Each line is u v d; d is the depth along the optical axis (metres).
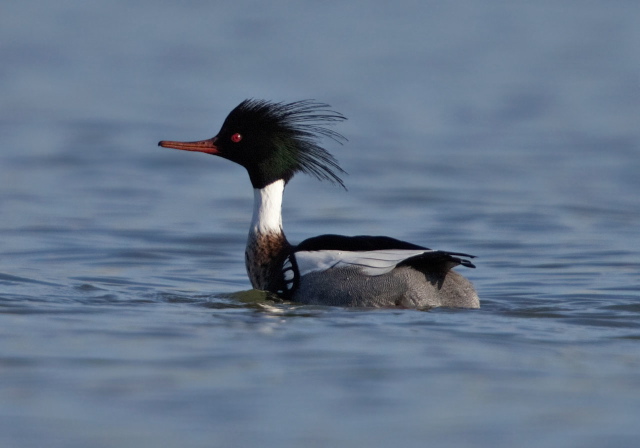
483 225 19.92
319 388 8.93
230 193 23.55
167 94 41.75
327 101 40.16
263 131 13.52
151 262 16.39
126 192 23.27
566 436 8.01
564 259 16.75
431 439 7.88
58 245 17.50
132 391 8.78
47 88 42.81
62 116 35.97
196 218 20.45
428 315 11.77
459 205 22.05
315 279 12.55
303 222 20.27
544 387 9.12
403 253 12.30
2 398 8.59
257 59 52.19
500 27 65.69
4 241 17.73
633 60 52.91
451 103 40.53
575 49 56.81
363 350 10.11
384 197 23.02
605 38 61.19
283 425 8.06
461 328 11.12
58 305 12.23
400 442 7.80
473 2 76.25
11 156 28.00
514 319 11.72
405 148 30.58
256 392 8.80
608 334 11.02
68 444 7.65
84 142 30.75
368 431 8.01
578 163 27.95
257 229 13.46
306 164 13.81
